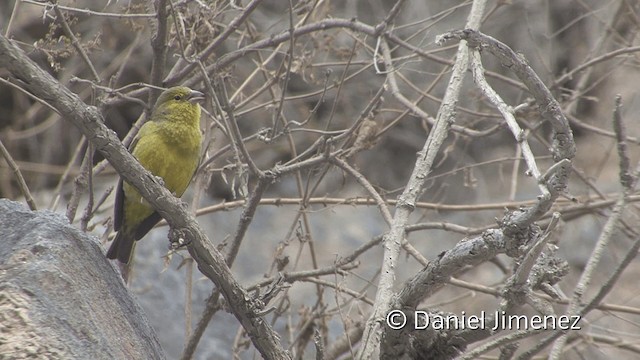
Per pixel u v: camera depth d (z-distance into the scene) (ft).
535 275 22.62
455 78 32.63
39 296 22.29
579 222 60.39
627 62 46.50
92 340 22.26
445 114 31.94
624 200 27.04
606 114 65.21
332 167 43.45
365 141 36.04
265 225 61.21
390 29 38.99
